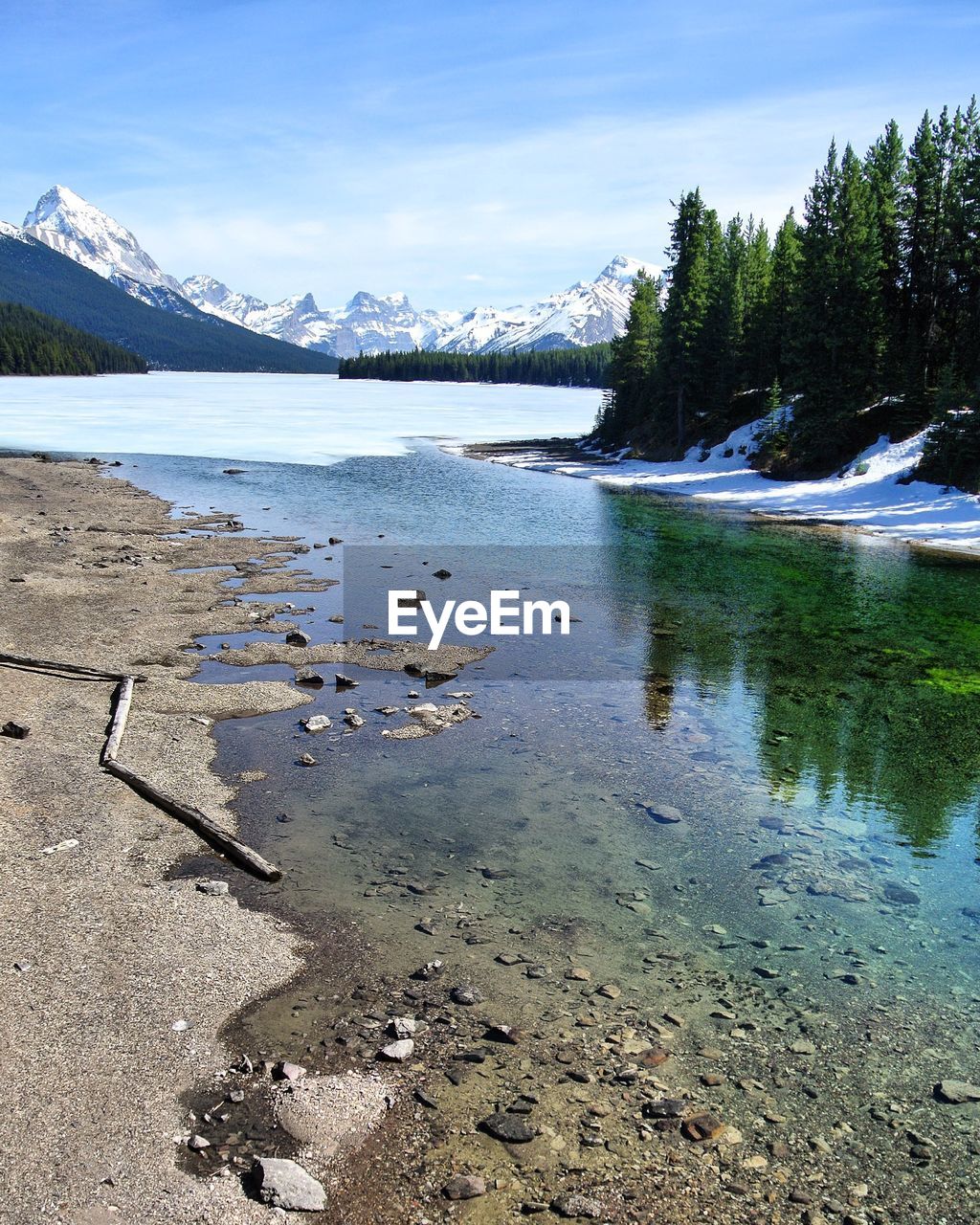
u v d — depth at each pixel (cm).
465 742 1691
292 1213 666
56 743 1573
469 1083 810
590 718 1836
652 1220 669
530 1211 676
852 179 5775
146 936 1023
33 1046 823
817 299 5809
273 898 1134
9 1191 663
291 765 1562
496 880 1192
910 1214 681
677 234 7162
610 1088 809
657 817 1394
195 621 2444
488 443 8881
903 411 5475
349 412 13700
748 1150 741
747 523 4488
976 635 2523
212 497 5003
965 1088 820
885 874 1234
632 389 8138
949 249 5897
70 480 5319
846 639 2459
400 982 966
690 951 1039
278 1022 891
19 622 2339
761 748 1686
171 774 1488
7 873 1137
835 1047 876
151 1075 804
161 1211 660
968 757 1656
